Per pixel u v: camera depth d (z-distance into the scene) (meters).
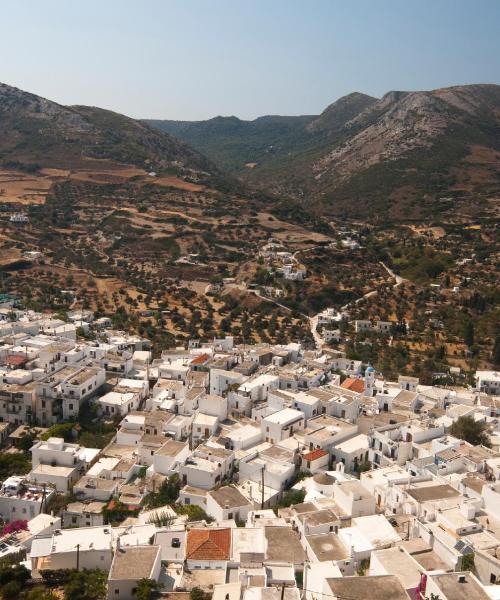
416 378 145.38
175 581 58.78
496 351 189.38
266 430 105.38
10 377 124.00
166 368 138.38
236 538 66.38
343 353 176.50
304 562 60.59
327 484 85.25
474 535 63.75
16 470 100.12
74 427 112.81
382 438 98.00
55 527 80.06
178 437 106.31
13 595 60.44
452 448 91.44
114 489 89.31
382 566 57.53
